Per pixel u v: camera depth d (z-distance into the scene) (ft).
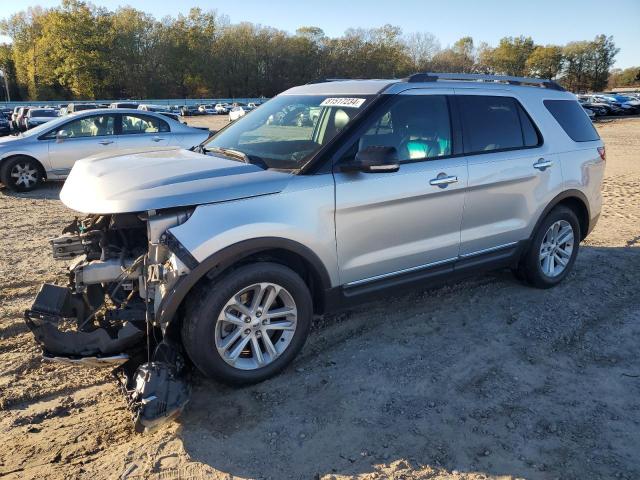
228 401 10.87
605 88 354.13
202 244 10.00
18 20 266.98
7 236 22.67
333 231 11.68
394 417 10.43
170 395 9.57
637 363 12.55
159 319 10.03
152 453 9.39
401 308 15.25
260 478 8.86
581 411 10.70
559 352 13.00
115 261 11.01
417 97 13.30
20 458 9.27
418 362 12.40
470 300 15.83
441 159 13.47
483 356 12.71
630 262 19.53
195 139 36.09
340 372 11.94
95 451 9.48
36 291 16.37
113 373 10.93
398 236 12.80
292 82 310.45
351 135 12.04
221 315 10.44
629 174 41.70
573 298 16.11
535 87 16.33
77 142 33.86
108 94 252.01
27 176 33.35
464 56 334.03
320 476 8.90
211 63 282.36
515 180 14.83
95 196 10.34
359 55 317.01
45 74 238.07
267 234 10.68
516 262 16.05
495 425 10.24
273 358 11.40
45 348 10.22
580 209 17.33
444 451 9.52
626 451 9.57
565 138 16.40
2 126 87.66
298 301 11.43
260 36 302.86
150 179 10.59
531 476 8.96
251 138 13.52
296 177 11.32
